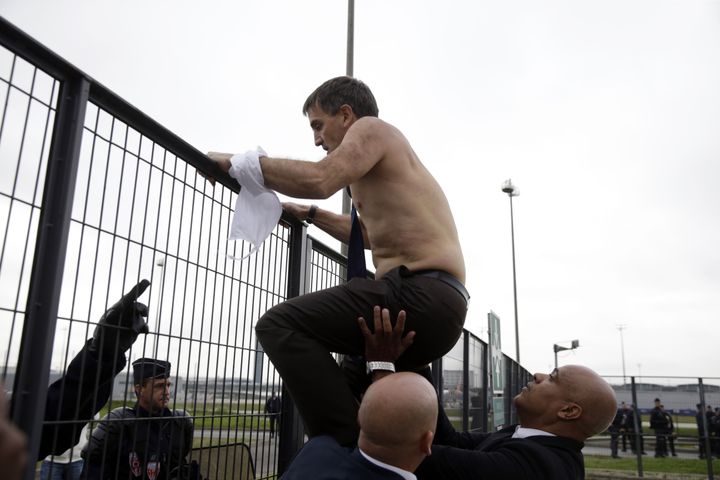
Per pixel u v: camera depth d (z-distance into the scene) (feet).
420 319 6.14
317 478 5.47
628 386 44.60
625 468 44.27
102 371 5.87
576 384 7.89
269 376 8.64
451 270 6.48
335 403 5.89
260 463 8.30
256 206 6.73
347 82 7.36
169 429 6.51
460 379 21.66
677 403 42.98
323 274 11.03
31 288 4.80
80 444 6.25
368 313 6.05
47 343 4.76
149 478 6.39
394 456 5.51
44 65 5.02
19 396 4.63
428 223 6.59
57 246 4.91
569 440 7.86
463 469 7.08
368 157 6.43
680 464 42.27
